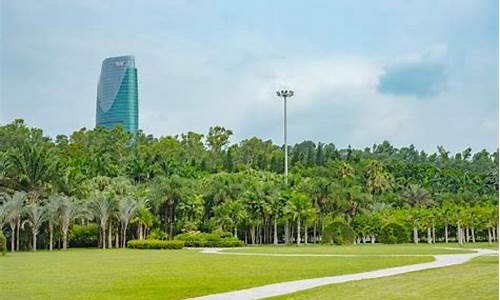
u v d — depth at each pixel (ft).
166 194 358.43
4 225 290.76
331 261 157.99
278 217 364.79
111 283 102.99
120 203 324.60
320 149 611.06
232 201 364.99
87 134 603.67
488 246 295.48
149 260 174.91
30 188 313.94
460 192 507.30
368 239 409.49
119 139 606.55
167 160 457.27
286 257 184.14
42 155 317.01
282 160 577.02
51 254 234.58
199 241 320.29
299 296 79.97
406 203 470.39
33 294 88.84
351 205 401.90
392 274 110.63
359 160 595.06
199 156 604.08
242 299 78.54
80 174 350.64
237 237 366.84
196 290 89.97
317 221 390.63
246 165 566.77
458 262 142.41
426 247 278.67
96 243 343.46
